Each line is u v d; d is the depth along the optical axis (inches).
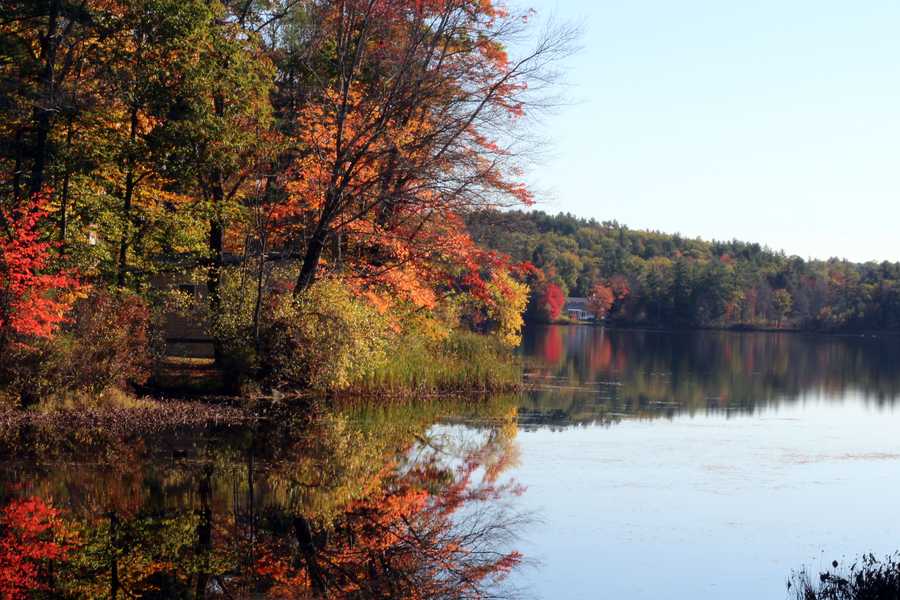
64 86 949.2
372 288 1093.8
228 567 428.8
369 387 1107.9
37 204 802.8
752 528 520.4
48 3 920.3
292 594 397.4
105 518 498.9
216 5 971.9
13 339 792.3
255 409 918.4
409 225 1129.4
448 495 592.1
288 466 661.9
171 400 912.3
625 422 948.6
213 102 1014.4
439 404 1066.7
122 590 390.9
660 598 397.1
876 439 867.4
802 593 400.8
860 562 449.4
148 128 999.6
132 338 879.7
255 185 1078.4
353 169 1022.4
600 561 453.1
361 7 1039.6
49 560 425.7
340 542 478.6
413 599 396.5
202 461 661.3
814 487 636.1
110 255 1007.6
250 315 978.1
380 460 705.0
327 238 1054.4
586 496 594.6
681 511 556.4
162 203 1119.6
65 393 822.5
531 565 444.5
